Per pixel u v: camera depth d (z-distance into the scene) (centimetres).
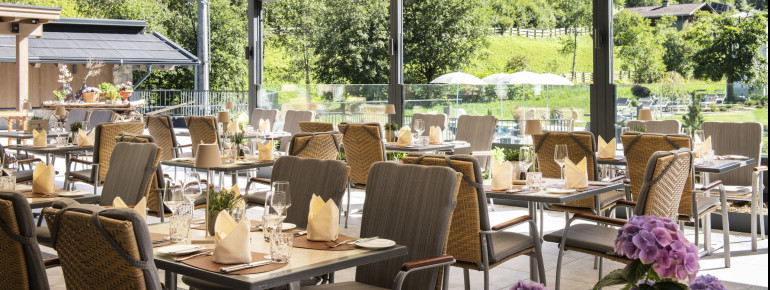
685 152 456
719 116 715
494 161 477
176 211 333
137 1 2481
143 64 2025
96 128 698
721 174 680
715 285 212
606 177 717
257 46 1093
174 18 2439
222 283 263
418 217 338
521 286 230
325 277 378
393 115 948
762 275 539
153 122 865
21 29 1337
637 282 215
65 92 1444
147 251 247
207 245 314
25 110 1260
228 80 2236
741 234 687
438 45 909
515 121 853
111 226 243
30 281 294
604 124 788
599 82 788
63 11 2561
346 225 721
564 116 818
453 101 900
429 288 323
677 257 206
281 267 273
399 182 351
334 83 1011
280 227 284
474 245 404
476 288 509
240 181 1050
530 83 840
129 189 484
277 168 422
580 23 802
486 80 872
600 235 451
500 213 797
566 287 511
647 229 210
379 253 299
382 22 960
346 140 723
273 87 1077
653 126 737
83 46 2034
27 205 288
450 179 334
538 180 470
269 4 1078
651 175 430
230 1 2220
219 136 870
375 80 969
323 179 400
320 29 1022
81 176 742
